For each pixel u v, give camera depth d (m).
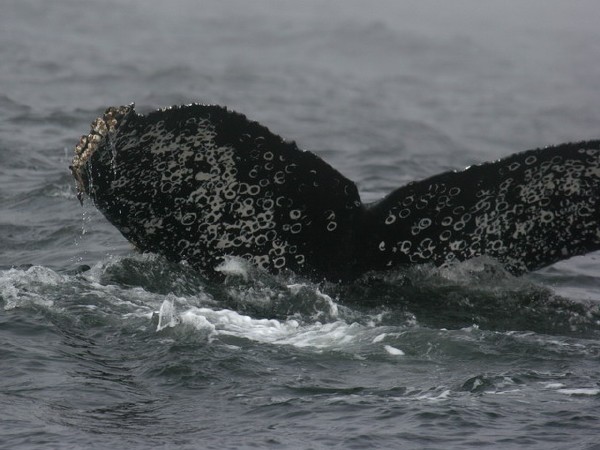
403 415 26.69
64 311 33.12
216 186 34.78
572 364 30.20
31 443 25.03
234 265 35.31
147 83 94.62
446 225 34.91
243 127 34.38
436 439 25.44
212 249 35.34
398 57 120.38
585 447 24.95
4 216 48.66
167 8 139.88
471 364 30.12
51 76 93.69
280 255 35.28
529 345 31.39
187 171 34.66
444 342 31.28
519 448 24.98
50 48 107.94
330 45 124.00
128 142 34.31
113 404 27.36
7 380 28.47
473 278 35.25
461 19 151.38
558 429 25.92
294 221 35.03
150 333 31.81
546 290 35.84
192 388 28.38
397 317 33.84
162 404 27.45
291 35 128.00
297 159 34.56
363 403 27.42
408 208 34.91
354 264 35.38
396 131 82.69
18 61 99.25
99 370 29.38
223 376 29.06
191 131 34.31
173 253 35.66
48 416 26.48
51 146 65.88
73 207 50.00
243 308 34.06
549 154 34.12
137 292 34.78
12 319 32.38
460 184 34.62
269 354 30.53
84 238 44.88
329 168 34.66
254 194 34.84
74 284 35.25
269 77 102.75
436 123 88.19
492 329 33.41
